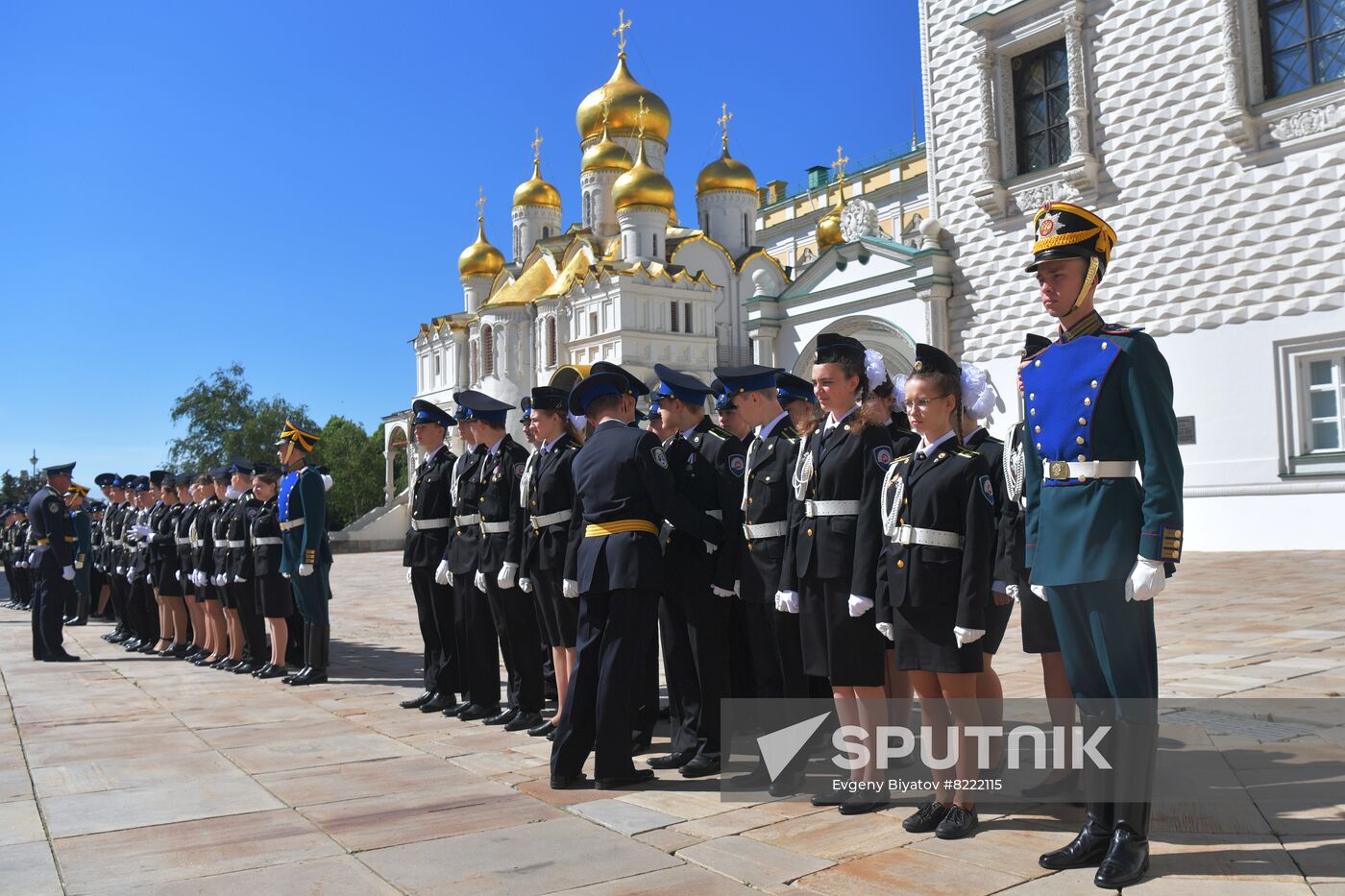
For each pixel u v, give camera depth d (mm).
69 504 18016
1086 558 4414
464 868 4574
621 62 56781
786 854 4660
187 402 74062
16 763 6848
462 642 8859
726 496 6684
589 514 6344
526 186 60688
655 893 4207
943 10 24031
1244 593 13375
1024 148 23000
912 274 25469
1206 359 20016
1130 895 3971
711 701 6465
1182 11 20000
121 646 15312
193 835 5137
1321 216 18484
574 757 6055
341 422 95062
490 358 56125
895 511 5125
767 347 30078
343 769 6559
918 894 4086
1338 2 18312
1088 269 4695
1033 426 4723
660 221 49562
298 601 10680
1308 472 18781
